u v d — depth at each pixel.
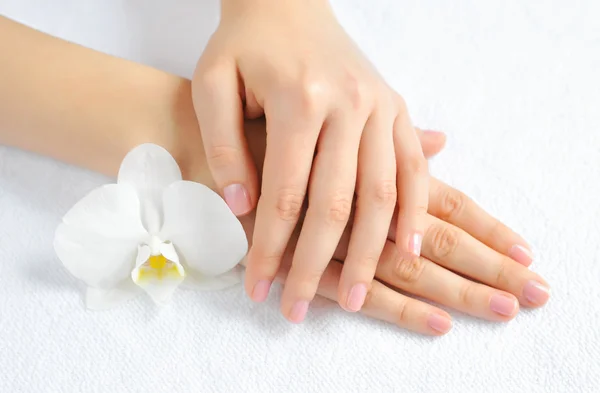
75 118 0.52
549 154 0.56
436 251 0.52
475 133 0.57
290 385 0.49
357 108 0.50
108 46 0.57
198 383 0.49
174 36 0.58
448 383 0.49
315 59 0.51
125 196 0.49
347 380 0.49
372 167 0.50
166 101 0.53
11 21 0.54
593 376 0.50
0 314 0.50
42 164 0.54
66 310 0.50
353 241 0.50
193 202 0.49
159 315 0.50
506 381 0.50
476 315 0.51
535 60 0.60
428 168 0.52
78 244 0.49
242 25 0.52
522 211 0.54
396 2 0.61
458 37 0.60
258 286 0.49
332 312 0.51
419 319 0.50
